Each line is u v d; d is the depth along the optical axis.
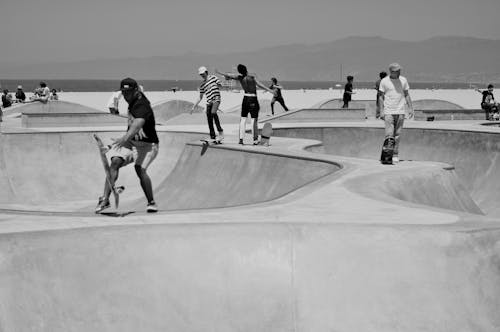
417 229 6.08
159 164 18.62
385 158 11.45
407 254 5.91
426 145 17.50
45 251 5.80
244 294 5.78
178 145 18.94
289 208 7.91
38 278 5.65
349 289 5.75
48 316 5.50
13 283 5.55
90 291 5.68
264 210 7.80
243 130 15.16
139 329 5.55
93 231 6.02
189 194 14.26
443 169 10.91
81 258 5.83
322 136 20.38
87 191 17.84
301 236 6.04
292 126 20.58
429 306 5.65
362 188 9.15
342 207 7.91
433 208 7.79
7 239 5.77
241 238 6.04
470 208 10.47
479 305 5.71
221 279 5.85
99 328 5.52
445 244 5.96
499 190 14.55
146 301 5.70
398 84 11.47
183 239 6.02
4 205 16.42
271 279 5.85
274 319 5.66
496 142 15.62
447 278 5.80
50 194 17.42
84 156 18.83
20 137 18.30
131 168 18.44
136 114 7.09
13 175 17.62
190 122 27.44
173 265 5.89
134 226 6.14
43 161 18.25
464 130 16.59
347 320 5.60
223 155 14.45
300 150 13.57
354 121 27.33
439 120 29.17
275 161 12.90
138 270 5.84
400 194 9.51
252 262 5.93
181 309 5.69
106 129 19.98
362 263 5.87
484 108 26.42
